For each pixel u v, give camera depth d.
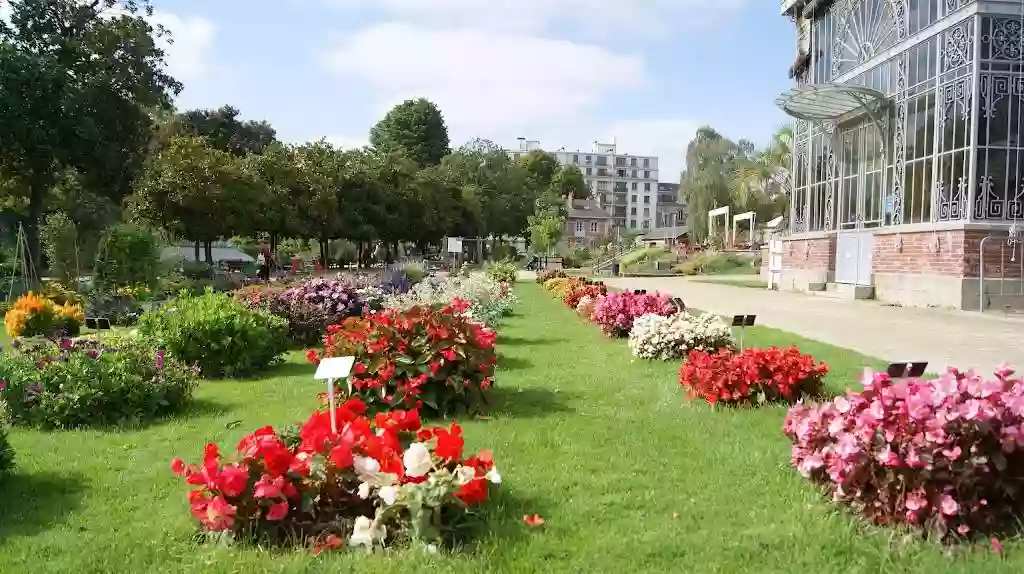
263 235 44.78
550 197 75.75
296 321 11.52
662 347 9.22
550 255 56.53
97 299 15.55
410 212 39.97
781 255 24.64
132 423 6.15
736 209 56.97
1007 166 15.67
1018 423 3.39
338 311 12.07
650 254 49.34
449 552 3.31
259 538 3.47
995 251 15.59
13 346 7.57
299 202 31.98
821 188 23.00
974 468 3.31
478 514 3.68
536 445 5.18
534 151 98.69
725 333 9.23
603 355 9.84
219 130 52.22
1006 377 3.76
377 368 6.02
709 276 37.72
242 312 8.91
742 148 62.88
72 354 6.58
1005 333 11.61
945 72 16.56
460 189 51.97
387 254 41.00
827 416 4.03
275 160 31.83
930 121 17.20
